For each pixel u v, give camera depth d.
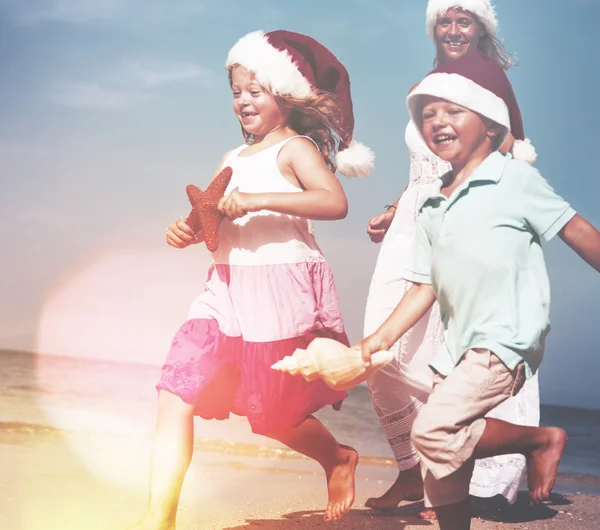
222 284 3.00
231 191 3.05
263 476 4.76
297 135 3.10
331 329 3.08
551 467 2.42
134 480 4.21
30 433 6.09
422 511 3.50
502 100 2.70
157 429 2.77
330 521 3.35
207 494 3.99
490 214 2.56
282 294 2.96
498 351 2.46
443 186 2.77
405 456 3.63
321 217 2.90
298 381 2.95
